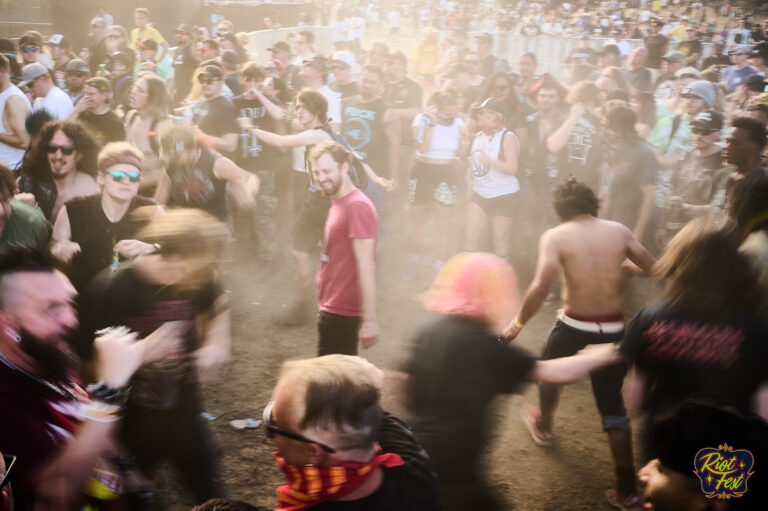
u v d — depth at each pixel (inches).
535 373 103.9
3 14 759.7
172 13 709.9
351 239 154.9
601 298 145.4
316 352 214.5
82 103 236.1
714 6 1654.8
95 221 149.6
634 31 1235.2
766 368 102.5
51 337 85.5
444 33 909.8
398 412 124.6
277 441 72.0
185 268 109.8
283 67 381.4
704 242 105.1
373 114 265.3
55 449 84.3
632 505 142.1
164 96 229.5
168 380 109.3
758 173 145.5
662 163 246.7
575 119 253.8
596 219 148.7
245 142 269.3
